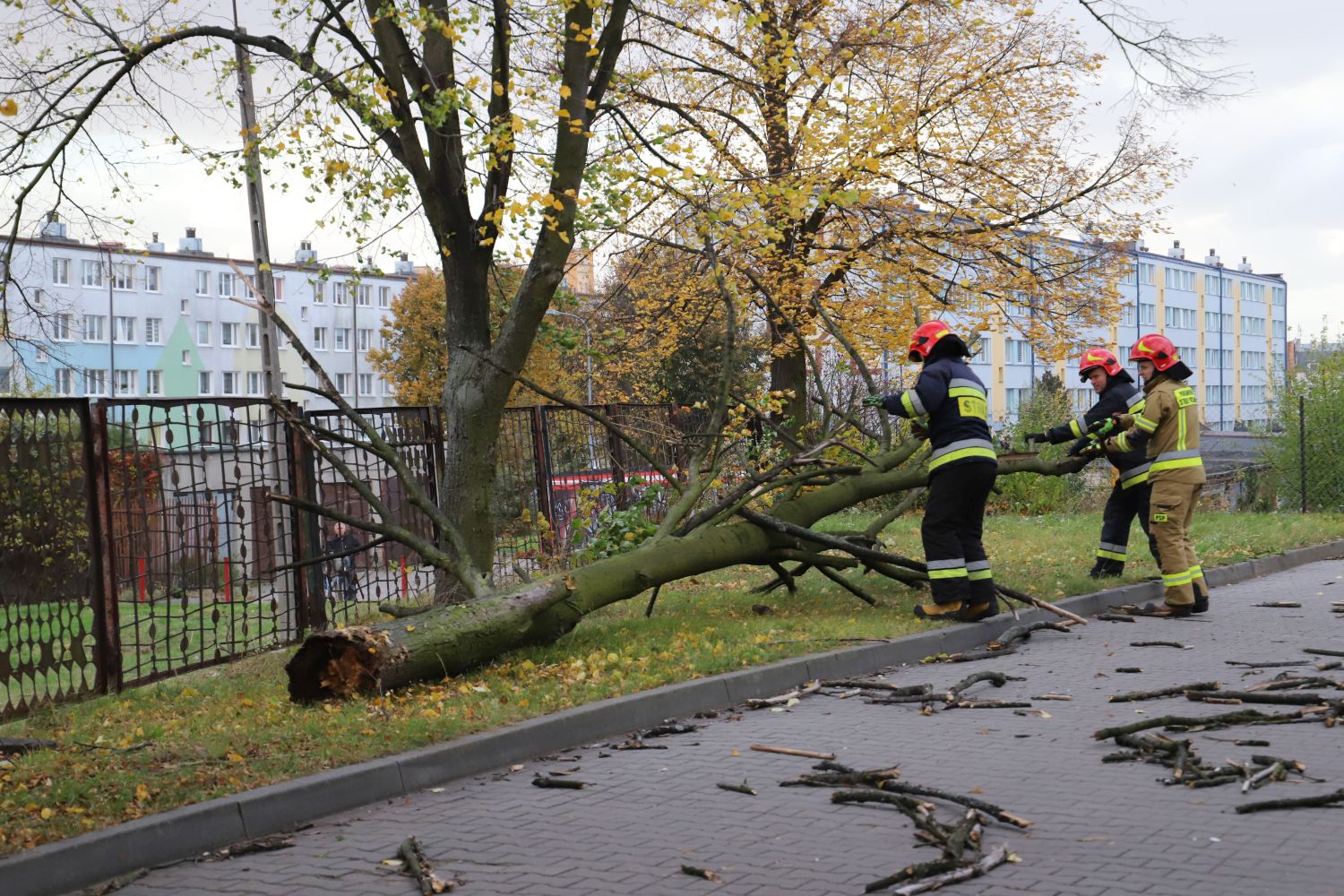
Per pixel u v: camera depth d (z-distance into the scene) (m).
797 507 11.73
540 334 11.49
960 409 10.58
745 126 18.95
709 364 29.02
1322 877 4.52
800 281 19.53
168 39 11.42
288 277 74.25
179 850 5.27
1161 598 13.27
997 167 21.27
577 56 10.39
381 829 5.61
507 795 6.15
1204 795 5.68
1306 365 24.30
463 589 10.30
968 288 19.91
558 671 8.52
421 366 46.97
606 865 4.96
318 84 10.70
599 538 10.66
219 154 11.40
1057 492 24.27
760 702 8.13
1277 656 9.26
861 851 5.05
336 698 7.85
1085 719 7.42
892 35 19.27
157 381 68.75
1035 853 4.92
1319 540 17.92
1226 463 28.94
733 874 4.81
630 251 20.89
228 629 9.88
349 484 10.76
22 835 5.01
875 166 12.90
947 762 6.45
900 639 9.76
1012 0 20.30
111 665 8.55
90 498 8.41
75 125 11.82
